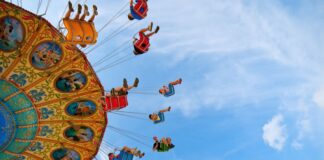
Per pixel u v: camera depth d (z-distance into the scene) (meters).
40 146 18.14
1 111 16.78
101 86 17.66
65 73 17.25
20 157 17.91
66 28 15.23
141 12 16.31
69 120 18.20
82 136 18.64
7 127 16.95
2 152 17.05
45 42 16.17
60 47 16.41
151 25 17.00
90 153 18.97
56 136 18.27
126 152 18.44
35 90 17.20
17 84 16.81
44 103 17.56
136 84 17.22
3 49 15.90
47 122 17.88
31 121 17.50
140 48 17.08
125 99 17.53
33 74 16.92
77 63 16.98
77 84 17.64
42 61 16.70
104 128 18.47
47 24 15.49
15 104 17.03
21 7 14.81
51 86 17.39
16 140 17.30
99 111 18.12
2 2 14.37
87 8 15.47
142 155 18.56
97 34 15.81
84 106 18.14
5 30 15.37
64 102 17.86
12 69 16.47
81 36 15.43
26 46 16.05
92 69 17.16
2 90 16.66
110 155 18.56
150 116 19.17
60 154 18.81
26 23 15.41
